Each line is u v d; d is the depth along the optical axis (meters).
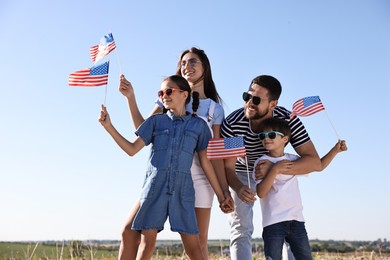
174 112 1.68
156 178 1.58
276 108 1.86
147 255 1.56
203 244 1.74
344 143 1.83
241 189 1.69
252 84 1.78
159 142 1.63
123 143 1.63
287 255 1.89
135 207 1.62
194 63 1.88
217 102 1.96
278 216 1.65
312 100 1.91
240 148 1.66
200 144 1.68
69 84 1.80
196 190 1.71
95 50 1.89
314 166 1.73
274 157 1.75
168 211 1.57
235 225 1.91
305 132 1.80
